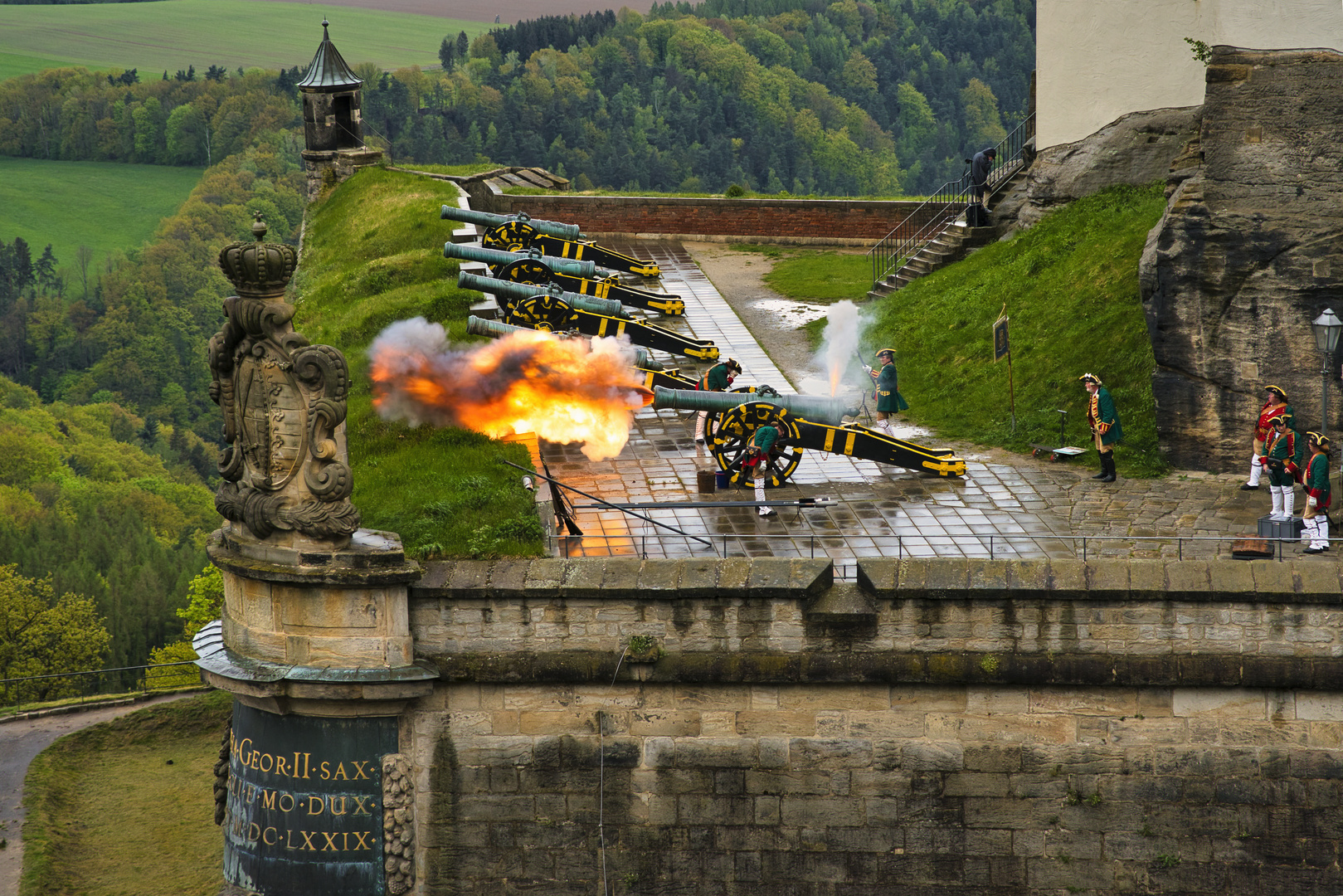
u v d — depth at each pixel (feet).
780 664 197.67
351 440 256.52
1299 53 248.11
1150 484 252.62
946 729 200.23
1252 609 192.85
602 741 202.59
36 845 245.45
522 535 208.13
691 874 204.64
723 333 357.41
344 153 526.57
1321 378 247.29
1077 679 195.62
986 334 316.60
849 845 202.90
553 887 205.87
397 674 195.83
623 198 477.77
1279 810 198.08
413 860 205.87
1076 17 342.64
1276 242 247.70
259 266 188.96
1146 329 283.79
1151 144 336.49
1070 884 201.36
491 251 361.71
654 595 196.34
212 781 277.44
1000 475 258.16
